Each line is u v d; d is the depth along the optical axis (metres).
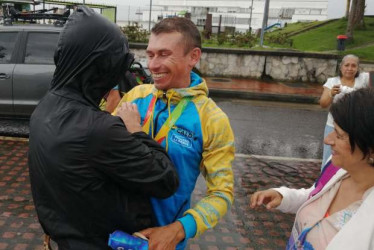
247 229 3.32
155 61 1.29
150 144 1.21
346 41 20.44
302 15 54.81
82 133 1.07
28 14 6.32
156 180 1.14
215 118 1.34
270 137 6.65
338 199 1.22
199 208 1.30
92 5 14.10
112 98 2.67
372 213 1.04
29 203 3.51
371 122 1.01
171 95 1.33
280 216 3.59
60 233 1.16
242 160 5.27
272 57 12.99
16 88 5.42
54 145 1.08
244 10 54.53
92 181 1.09
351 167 1.10
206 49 12.93
